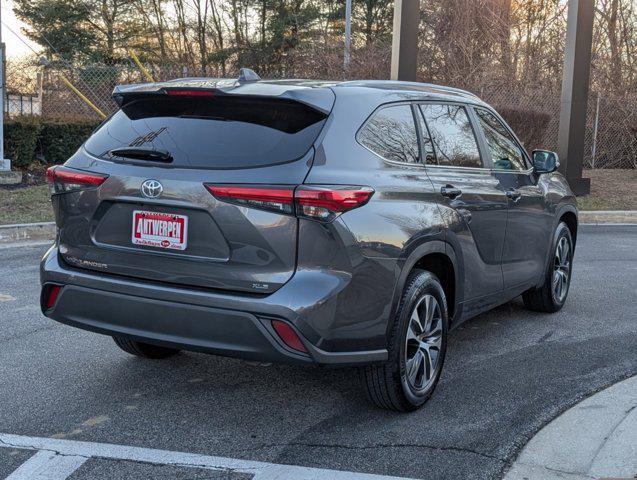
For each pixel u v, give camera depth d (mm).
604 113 18844
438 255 4359
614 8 22719
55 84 15125
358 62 17500
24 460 3506
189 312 3596
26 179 12414
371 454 3654
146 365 4898
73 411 4117
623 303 6922
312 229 3494
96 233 3885
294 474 3418
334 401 4352
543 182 5980
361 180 3717
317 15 39688
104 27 39156
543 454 3672
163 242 3691
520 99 18344
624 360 5238
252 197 3494
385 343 3852
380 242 3725
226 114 3816
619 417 4121
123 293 3750
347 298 3576
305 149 3623
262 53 39625
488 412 4234
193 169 3637
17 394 4344
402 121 4324
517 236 5418
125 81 15992
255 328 3496
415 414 4184
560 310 6621
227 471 3438
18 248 8898
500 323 6156
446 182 4469
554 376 4875
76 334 5539
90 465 3473
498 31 20953
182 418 4062
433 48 20031
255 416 4109
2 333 5516
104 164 3889
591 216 12797
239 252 3537
